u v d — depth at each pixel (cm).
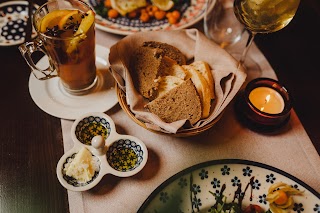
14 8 70
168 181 48
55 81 60
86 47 54
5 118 56
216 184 50
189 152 55
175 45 61
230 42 68
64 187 49
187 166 54
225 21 71
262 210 49
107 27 66
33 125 56
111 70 55
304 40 70
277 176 51
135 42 60
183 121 50
